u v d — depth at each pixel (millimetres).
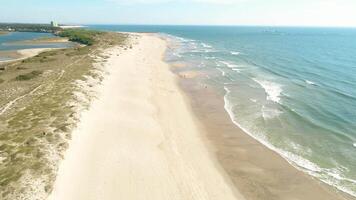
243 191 19688
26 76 40562
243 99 37938
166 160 22703
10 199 16359
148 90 40438
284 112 33094
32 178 18078
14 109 28703
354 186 19984
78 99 31391
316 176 21188
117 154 22500
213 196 18984
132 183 19406
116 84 40812
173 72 54219
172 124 29719
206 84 45594
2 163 19453
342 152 24328
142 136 26047
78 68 46281
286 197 19109
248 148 25328
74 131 24297
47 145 21625
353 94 39344
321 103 35844
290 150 24875
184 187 19656
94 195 17891
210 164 22766
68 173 19359
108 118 28562
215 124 30266
